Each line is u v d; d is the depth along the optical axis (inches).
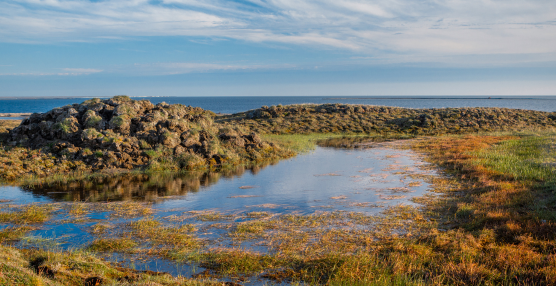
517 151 802.2
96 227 356.2
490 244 293.9
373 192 515.8
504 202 410.6
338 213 408.5
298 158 879.7
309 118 1717.5
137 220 383.9
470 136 1262.3
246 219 390.0
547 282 227.6
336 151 1010.1
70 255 256.4
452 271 248.1
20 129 773.3
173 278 241.1
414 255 276.8
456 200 450.9
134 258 286.4
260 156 852.6
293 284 240.4
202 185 573.3
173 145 777.6
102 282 220.1
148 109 895.1
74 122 764.0
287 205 449.7
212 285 229.5
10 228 350.9
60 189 537.3
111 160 694.5
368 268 258.1
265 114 1781.5
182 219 389.1
